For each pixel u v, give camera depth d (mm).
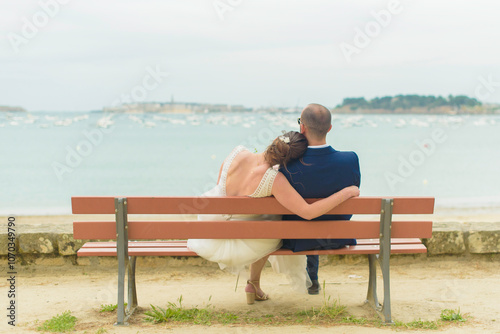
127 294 3900
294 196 3078
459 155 39812
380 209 3191
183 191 24594
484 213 12641
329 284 4371
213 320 3357
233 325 3232
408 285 4328
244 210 3133
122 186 25422
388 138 56562
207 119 73438
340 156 3201
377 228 3227
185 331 3096
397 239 3738
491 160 36125
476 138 57844
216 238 3178
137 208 3121
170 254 3391
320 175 3129
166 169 31844
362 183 24594
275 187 3070
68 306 3727
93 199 3102
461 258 4957
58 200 19266
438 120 82000
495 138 57438
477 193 20750
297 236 3193
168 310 3395
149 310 3629
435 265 4918
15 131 58406
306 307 3699
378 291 4160
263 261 3707
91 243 3650
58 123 68812
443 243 4895
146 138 52438
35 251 4734
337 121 79000
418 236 3268
